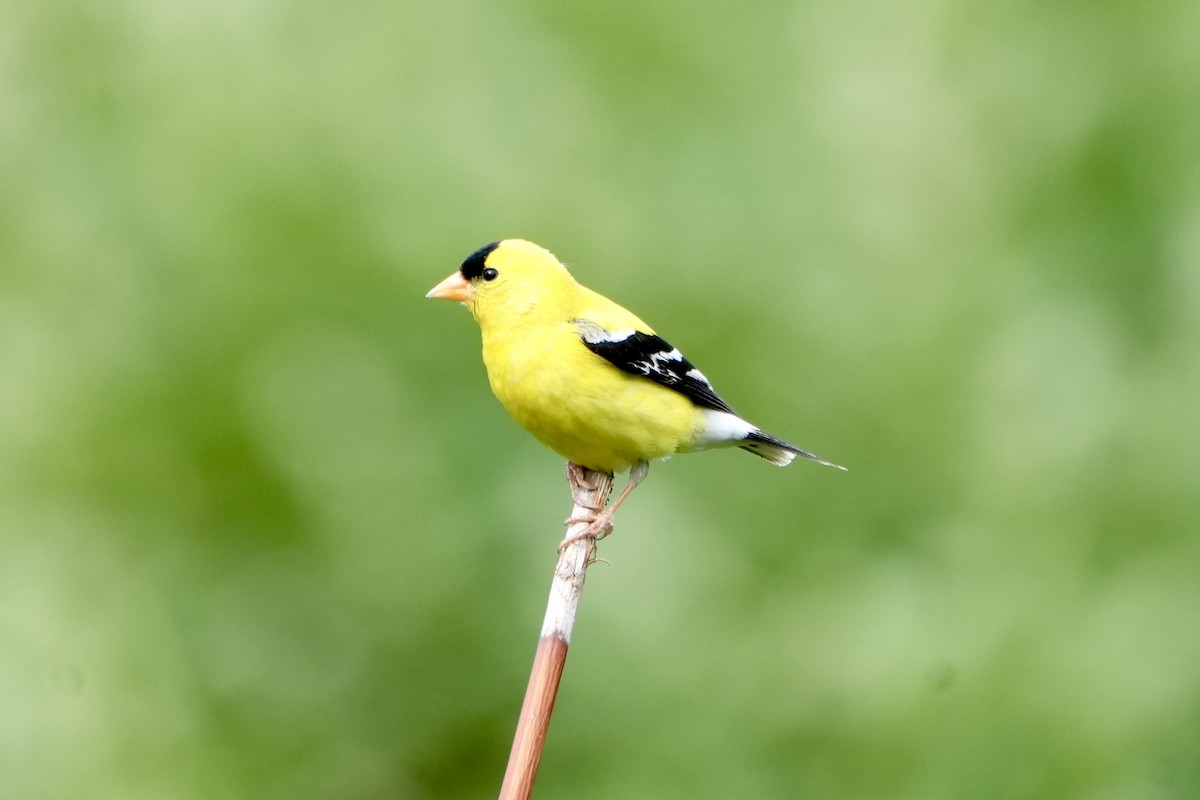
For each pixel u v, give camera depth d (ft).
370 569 40.75
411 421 41.32
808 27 50.11
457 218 42.32
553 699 19.26
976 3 47.78
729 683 38.06
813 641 38.11
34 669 37.47
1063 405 37.93
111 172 44.42
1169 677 32.01
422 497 40.55
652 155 46.44
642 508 40.11
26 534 40.27
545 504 39.73
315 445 41.63
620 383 26.71
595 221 43.37
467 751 40.83
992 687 33.96
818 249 45.98
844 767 35.63
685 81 47.80
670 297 43.24
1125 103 41.55
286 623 41.57
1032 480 37.65
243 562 42.16
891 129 47.98
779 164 46.55
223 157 43.39
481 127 44.55
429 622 40.55
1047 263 40.78
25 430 41.83
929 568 38.60
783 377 44.21
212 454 41.88
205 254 43.01
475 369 42.04
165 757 38.06
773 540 41.78
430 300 41.98
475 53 45.98
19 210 44.57
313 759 40.60
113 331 43.09
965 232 46.44
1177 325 37.86
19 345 42.63
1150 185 39.88
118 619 39.70
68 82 45.88
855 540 41.98
